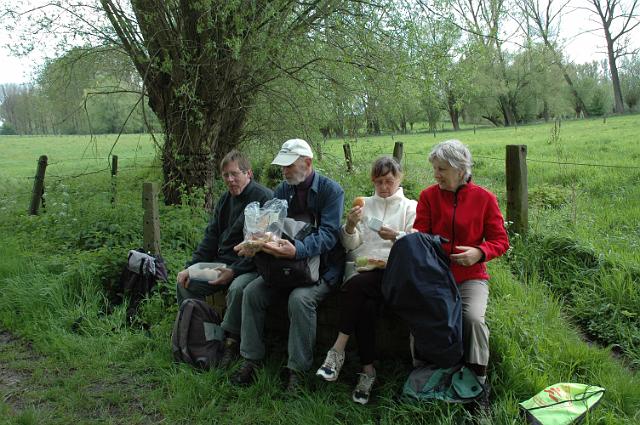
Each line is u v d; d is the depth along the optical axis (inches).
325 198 136.2
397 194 140.6
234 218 153.9
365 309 121.9
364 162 350.0
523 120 2206.0
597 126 1155.9
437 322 108.6
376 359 137.3
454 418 109.4
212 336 141.9
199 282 149.1
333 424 112.1
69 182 468.4
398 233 127.0
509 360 121.8
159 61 279.4
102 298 181.6
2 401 126.8
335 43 293.4
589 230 228.8
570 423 101.7
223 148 354.3
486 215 125.5
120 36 291.1
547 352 128.8
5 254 230.8
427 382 113.7
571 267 193.9
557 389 110.3
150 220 190.7
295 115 343.6
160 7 268.8
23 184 561.6
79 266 189.6
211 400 124.2
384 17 272.1
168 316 165.6
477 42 275.0
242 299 134.9
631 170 387.5
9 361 148.6
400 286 110.5
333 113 333.4
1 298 186.4
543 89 1904.5
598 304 167.5
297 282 125.9
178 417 118.5
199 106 285.4
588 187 354.9
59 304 175.5
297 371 126.5
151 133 301.4
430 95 291.7
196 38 273.3
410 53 273.9
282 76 311.0
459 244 126.2
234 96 311.4
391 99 302.5
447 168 124.3
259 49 269.6
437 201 130.6
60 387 134.1
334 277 133.7
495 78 1827.0
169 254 210.1
